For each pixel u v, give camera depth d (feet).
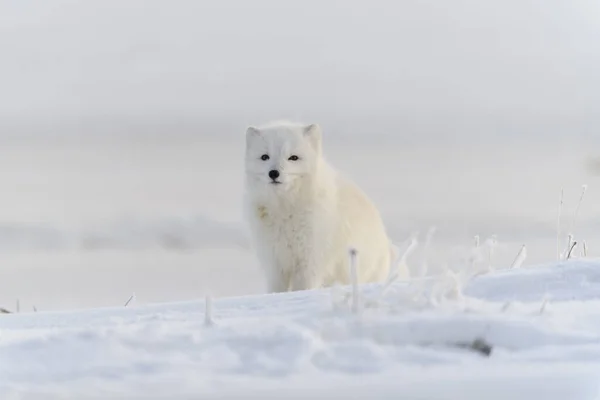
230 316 25.49
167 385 18.44
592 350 20.22
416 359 20.08
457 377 18.45
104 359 20.61
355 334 21.91
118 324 25.58
